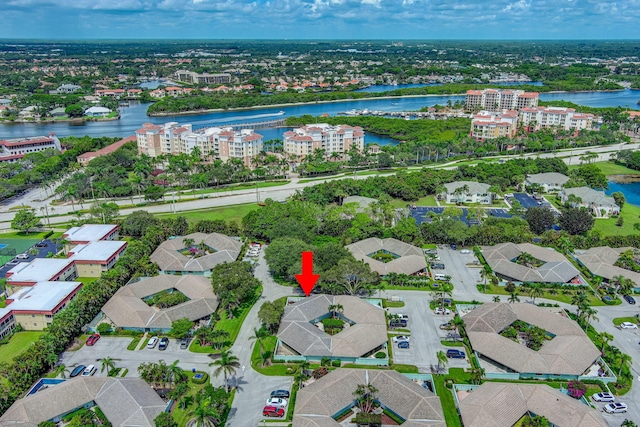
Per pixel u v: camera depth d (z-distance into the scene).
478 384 119.75
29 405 106.56
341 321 146.88
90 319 146.62
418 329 144.38
